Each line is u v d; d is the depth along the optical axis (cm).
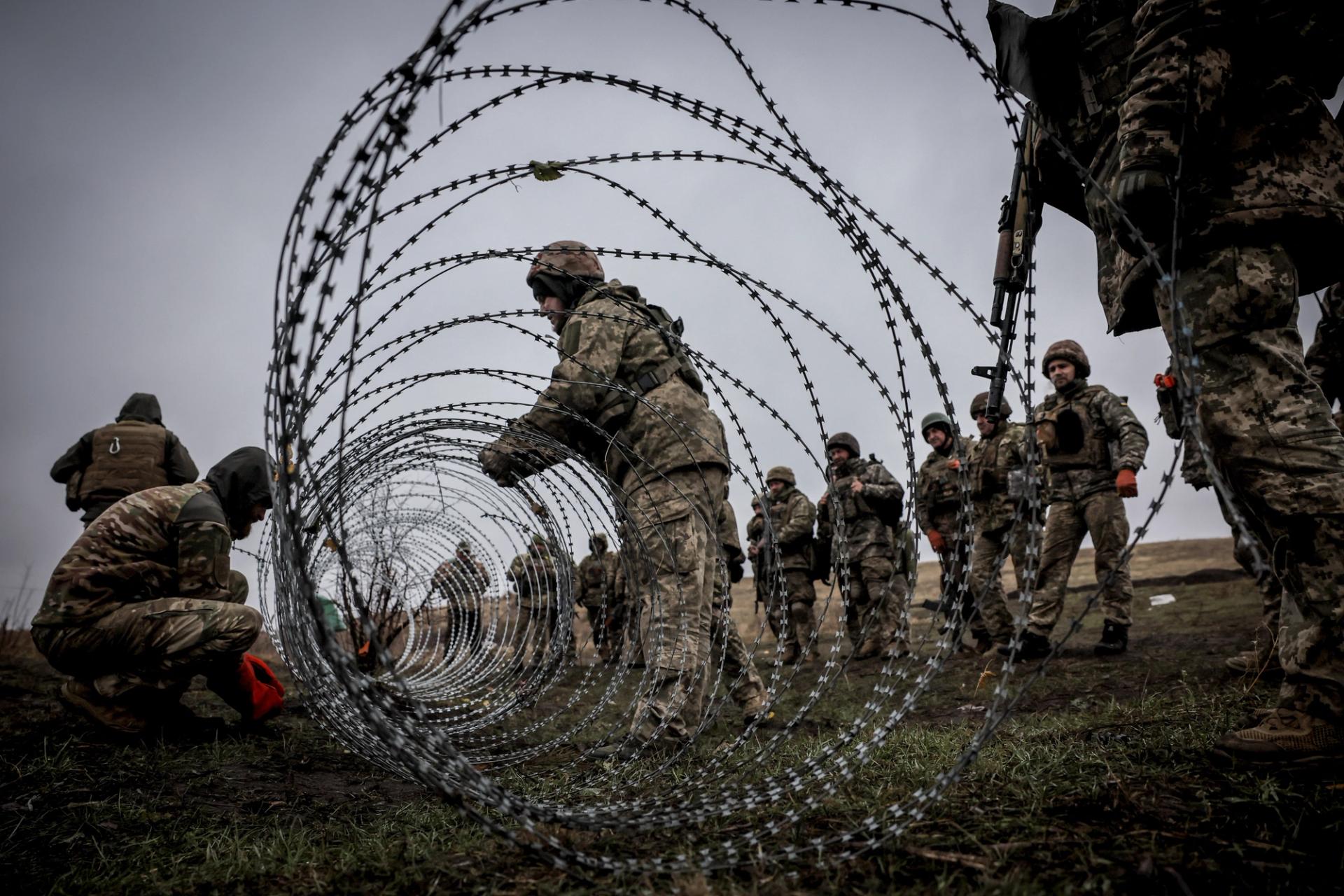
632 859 169
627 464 348
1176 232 144
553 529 336
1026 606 156
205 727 373
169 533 366
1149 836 153
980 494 608
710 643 349
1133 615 891
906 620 192
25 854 199
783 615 239
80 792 251
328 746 360
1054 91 237
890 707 442
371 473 282
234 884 173
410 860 177
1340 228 193
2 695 473
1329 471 181
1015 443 588
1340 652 180
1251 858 142
